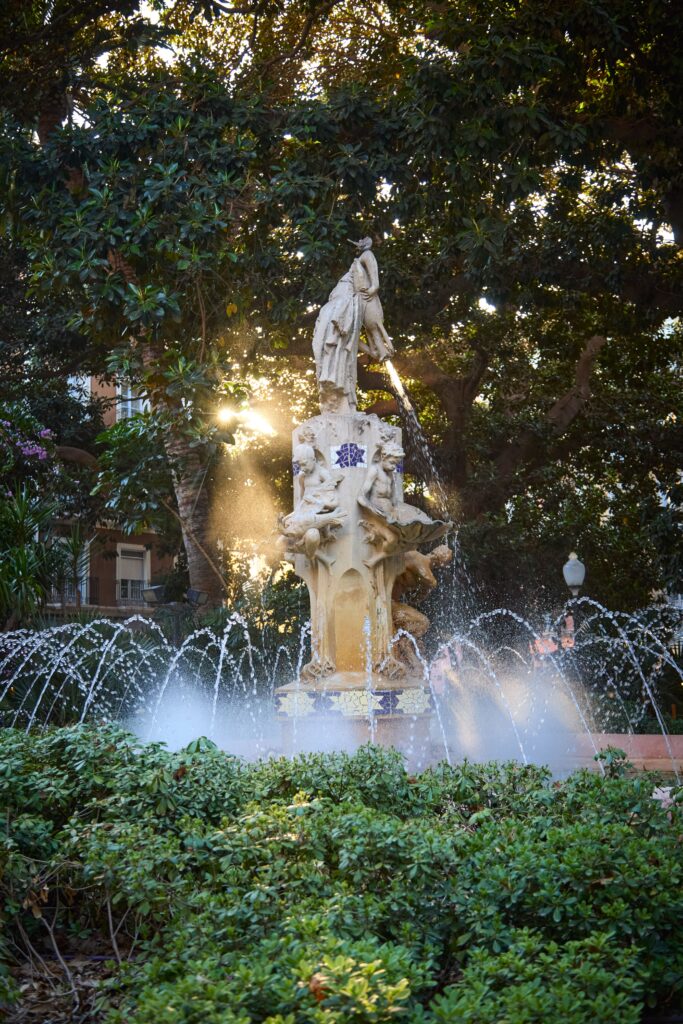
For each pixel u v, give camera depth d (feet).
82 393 80.02
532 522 73.36
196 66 45.78
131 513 51.29
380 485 29.71
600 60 44.83
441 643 56.59
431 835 13.82
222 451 57.98
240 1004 9.80
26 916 15.70
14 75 48.73
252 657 50.49
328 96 46.37
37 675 42.88
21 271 64.34
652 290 59.62
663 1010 12.44
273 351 59.41
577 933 12.41
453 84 40.98
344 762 17.78
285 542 30.22
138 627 54.70
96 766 16.79
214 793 16.74
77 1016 13.29
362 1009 9.37
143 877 13.38
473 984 10.51
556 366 76.13
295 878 13.34
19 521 46.91
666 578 62.03
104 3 48.98
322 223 44.75
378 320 31.91
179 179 42.78
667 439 72.02
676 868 13.09
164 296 41.42
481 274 51.21
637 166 49.67
